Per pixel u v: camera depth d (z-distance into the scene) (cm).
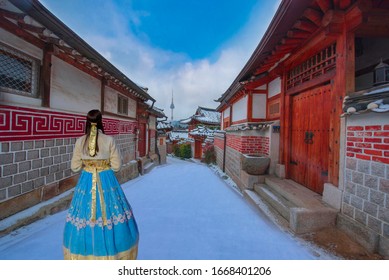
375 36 302
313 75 383
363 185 248
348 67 286
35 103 327
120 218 167
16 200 292
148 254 223
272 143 511
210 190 546
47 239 250
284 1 286
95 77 527
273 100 582
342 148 286
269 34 366
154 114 1210
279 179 471
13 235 260
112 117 638
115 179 179
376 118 230
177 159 2131
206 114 2761
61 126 388
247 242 256
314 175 381
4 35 271
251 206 423
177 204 417
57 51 355
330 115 331
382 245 219
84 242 156
